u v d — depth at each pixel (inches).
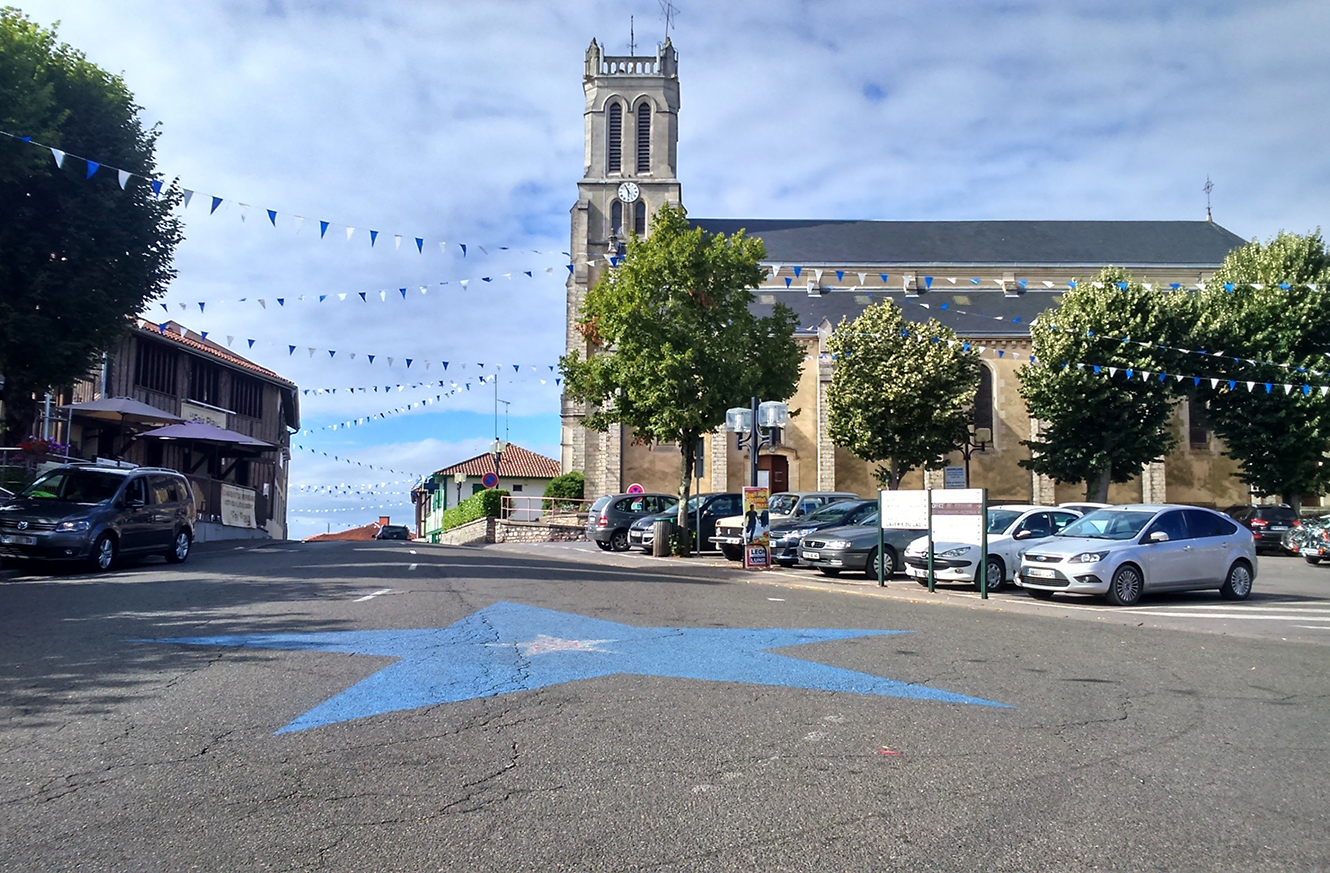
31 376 737.6
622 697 257.3
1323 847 161.3
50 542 580.1
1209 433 1628.9
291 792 180.7
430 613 406.3
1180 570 549.6
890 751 211.3
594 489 1691.7
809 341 1631.4
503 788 183.6
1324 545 883.4
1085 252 1867.6
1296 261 1328.7
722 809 173.6
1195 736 231.9
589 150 1919.3
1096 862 153.2
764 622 410.3
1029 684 287.7
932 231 1940.2
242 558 769.6
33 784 184.7
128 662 295.9
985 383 1635.1
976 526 575.5
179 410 1309.1
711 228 1941.4
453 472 2240.4
